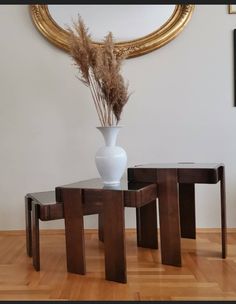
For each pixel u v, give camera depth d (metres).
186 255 1.82
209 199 2.30
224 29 2.27
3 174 2.34
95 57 1.70
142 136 2.31
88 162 2.34
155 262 1.72
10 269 1.67
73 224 1.59
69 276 1.57
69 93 2.32
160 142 2.31
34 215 1.63
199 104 2.29
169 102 2.30
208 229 2.30
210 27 2.27
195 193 2.30
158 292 1.36
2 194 2.35
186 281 1.46
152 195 1.61
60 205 1.60
